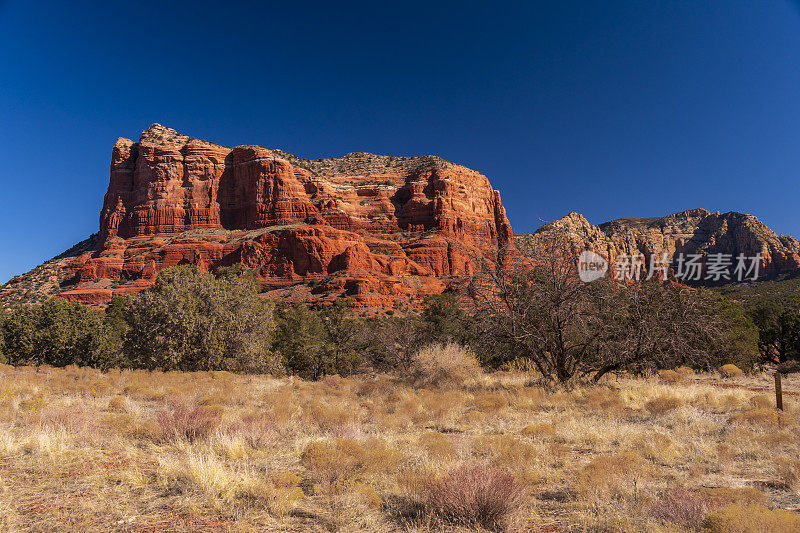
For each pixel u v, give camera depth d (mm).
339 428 8602
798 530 3439
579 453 7230
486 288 17203
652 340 15062
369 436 8211
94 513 4258
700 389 14141
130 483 5160
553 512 4695
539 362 17219
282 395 13281
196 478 5164
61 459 5969
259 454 6891
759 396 10953
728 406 11070
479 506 4383
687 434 8188
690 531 3764
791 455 6508
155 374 19453
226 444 6953
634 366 16281
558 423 9516
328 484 5285
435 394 13953
